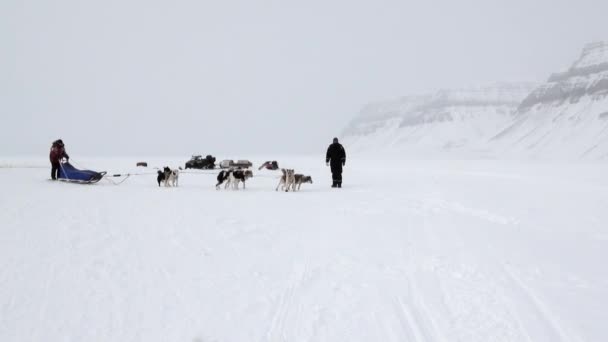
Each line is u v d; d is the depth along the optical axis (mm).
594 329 4520
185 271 6137
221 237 8094
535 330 4512
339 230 8938
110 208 10898
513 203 12930
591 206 12289
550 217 10578
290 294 5418
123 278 5781
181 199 13227
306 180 17188
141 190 15758
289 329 4520
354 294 5438
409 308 5043
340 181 18391
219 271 6184
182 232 8391
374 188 17984
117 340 4215
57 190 14750
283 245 7652
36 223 8688
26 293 5184
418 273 6211
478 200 13617
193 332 4418
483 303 5184
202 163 34188
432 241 8055
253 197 14352
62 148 18234
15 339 4164
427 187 18219
